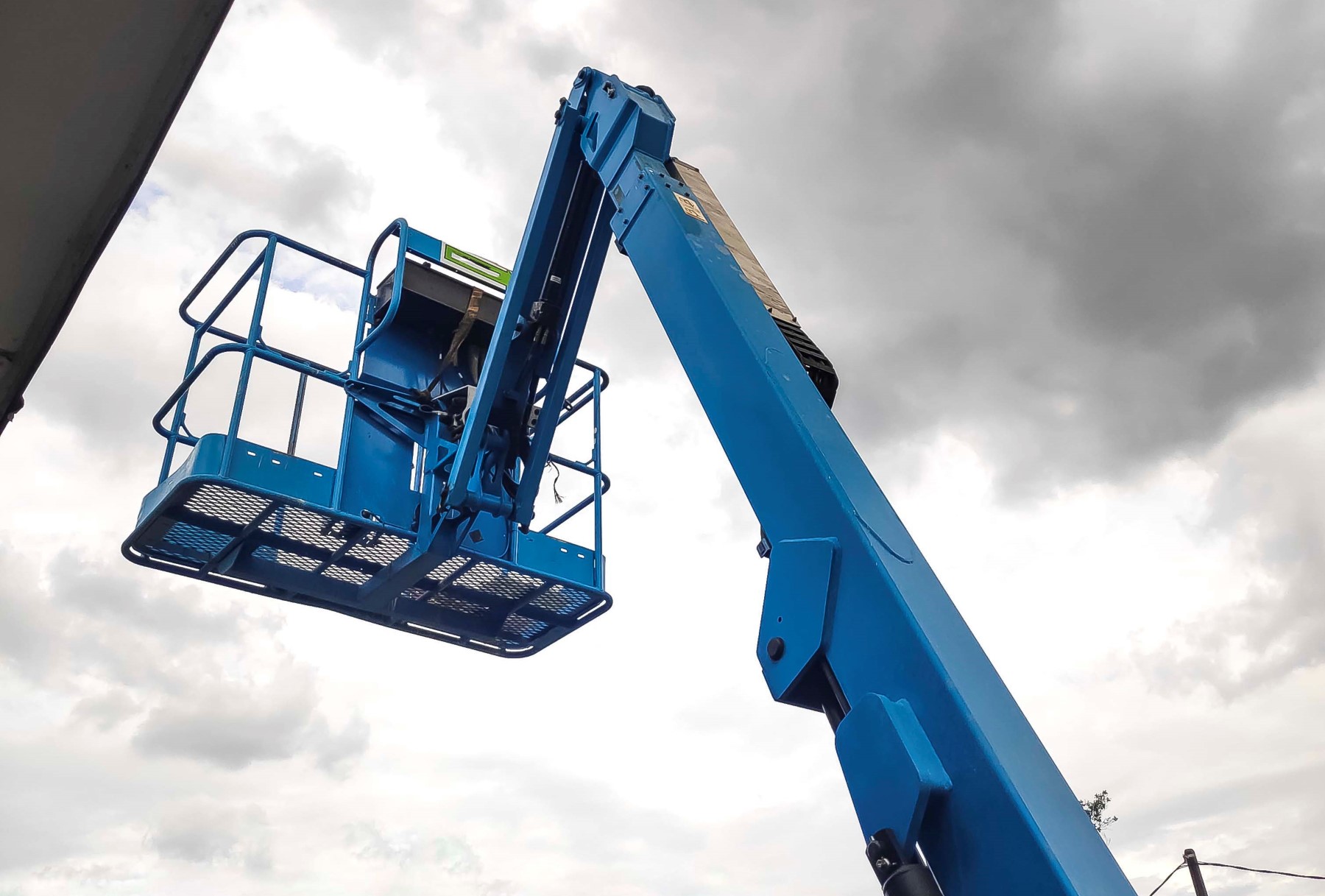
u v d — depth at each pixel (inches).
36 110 111.5
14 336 135.0
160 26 107.2
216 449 207.8
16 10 101.1
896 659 80.5
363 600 241.0
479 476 222.5
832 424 103.1
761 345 110.5
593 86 183.2
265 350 228.2
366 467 240.5
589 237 208.8
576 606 254.2
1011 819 68.1
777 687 90.9
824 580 88.7
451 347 258.5
